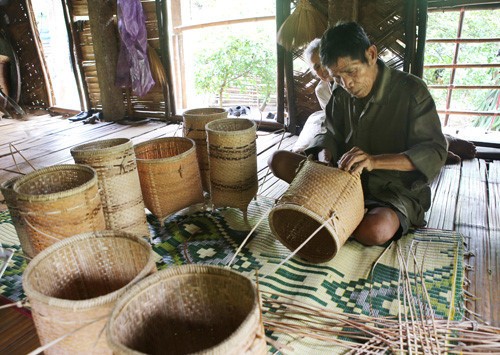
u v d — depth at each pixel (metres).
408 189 2.00
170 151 2.43
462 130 3.65
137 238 1.27
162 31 4.56
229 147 2.16
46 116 5.61
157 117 5.08
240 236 2.16
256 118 4.54
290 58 3.88
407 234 2.08
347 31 1.66
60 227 1.58
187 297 1.11
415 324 1.41
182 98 5.27
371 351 1.32
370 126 1.97
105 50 4.82
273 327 1.45
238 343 0.84
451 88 3.70
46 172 1.78
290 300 1.59
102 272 1.37
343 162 1.73
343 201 1.66
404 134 1.91
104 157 1.86
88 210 1.64
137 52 4.59
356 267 1.84
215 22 4.63
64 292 1.30
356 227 1.85
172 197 2.20
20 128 4.93
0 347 1.45
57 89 6.65
